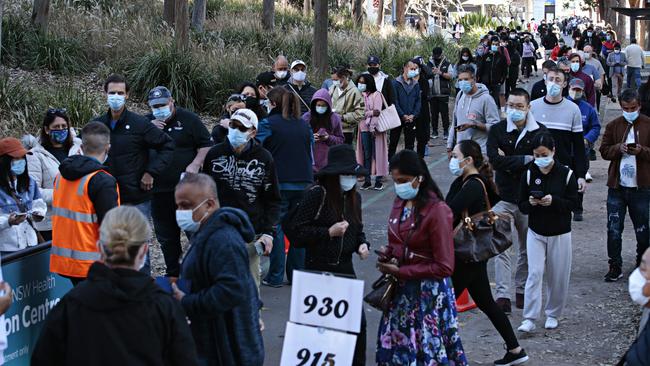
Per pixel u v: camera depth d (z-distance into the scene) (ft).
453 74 74.08
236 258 15.21
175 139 27.66
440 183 47.93
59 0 66.90
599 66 69.51
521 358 22.07
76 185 20.22
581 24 231.50
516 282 27.58
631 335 24.40
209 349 15.44
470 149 21.83
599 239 35.53
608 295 28.25
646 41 143.23
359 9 114.11
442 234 18.25
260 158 23.67
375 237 36.40
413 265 18.51
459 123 33.88
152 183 25.62
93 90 52.08
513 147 27.04
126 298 12.63
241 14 88.69
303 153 28.55
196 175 15.81
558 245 24.49
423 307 18.60
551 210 24.23
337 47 81.71
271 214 24.06
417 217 18.44
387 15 162.09
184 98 55.21
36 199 23.84
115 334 12.60
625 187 29.30
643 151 28.84
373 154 46.24
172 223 28.25
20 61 55.16
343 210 19.97
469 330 25.43
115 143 25.20
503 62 76.48
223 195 23.66
